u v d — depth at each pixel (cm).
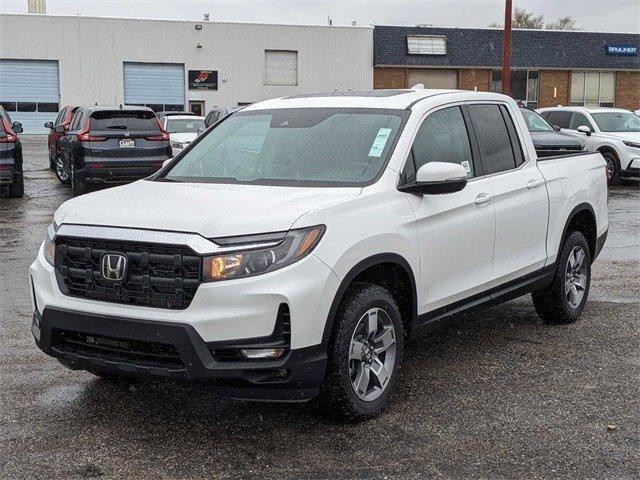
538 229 609
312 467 396
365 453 412
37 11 5434
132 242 412
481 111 584
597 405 480
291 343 401
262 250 402
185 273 401
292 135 536
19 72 4556
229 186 489
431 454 411
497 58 5038
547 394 499
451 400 489
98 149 1564
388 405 479
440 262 504
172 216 420
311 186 479
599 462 402
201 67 4838
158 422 454
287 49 4916
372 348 457
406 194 483
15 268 893
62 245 439
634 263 936
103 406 477
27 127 4612
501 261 569
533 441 427
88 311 419
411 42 4944
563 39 5097
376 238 446
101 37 4656
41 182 1961
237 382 402
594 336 632
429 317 504
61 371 541
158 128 1612
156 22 4731
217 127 585
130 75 4741
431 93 568
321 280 410
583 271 680
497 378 530
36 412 467
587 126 1902
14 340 611
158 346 407
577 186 662
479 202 538
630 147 1808
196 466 397
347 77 4991
